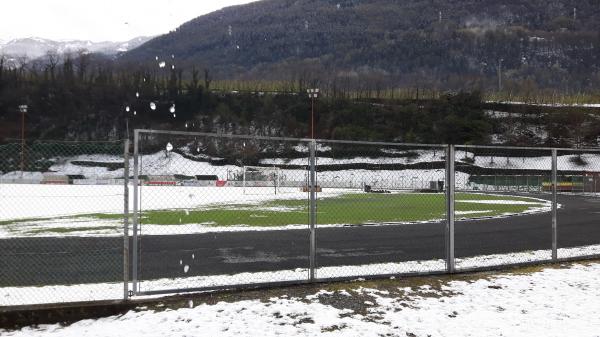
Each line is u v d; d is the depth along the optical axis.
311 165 7.43
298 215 20.19
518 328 5.67
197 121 96.06
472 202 30.06
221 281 7.76
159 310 6.04
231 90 115.00
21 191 33.38
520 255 10.50
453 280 7.71
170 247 11.34
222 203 27.47
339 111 88.94
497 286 7.38
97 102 98.62
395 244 12.10
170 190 41.62
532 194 40.97
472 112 81.81
